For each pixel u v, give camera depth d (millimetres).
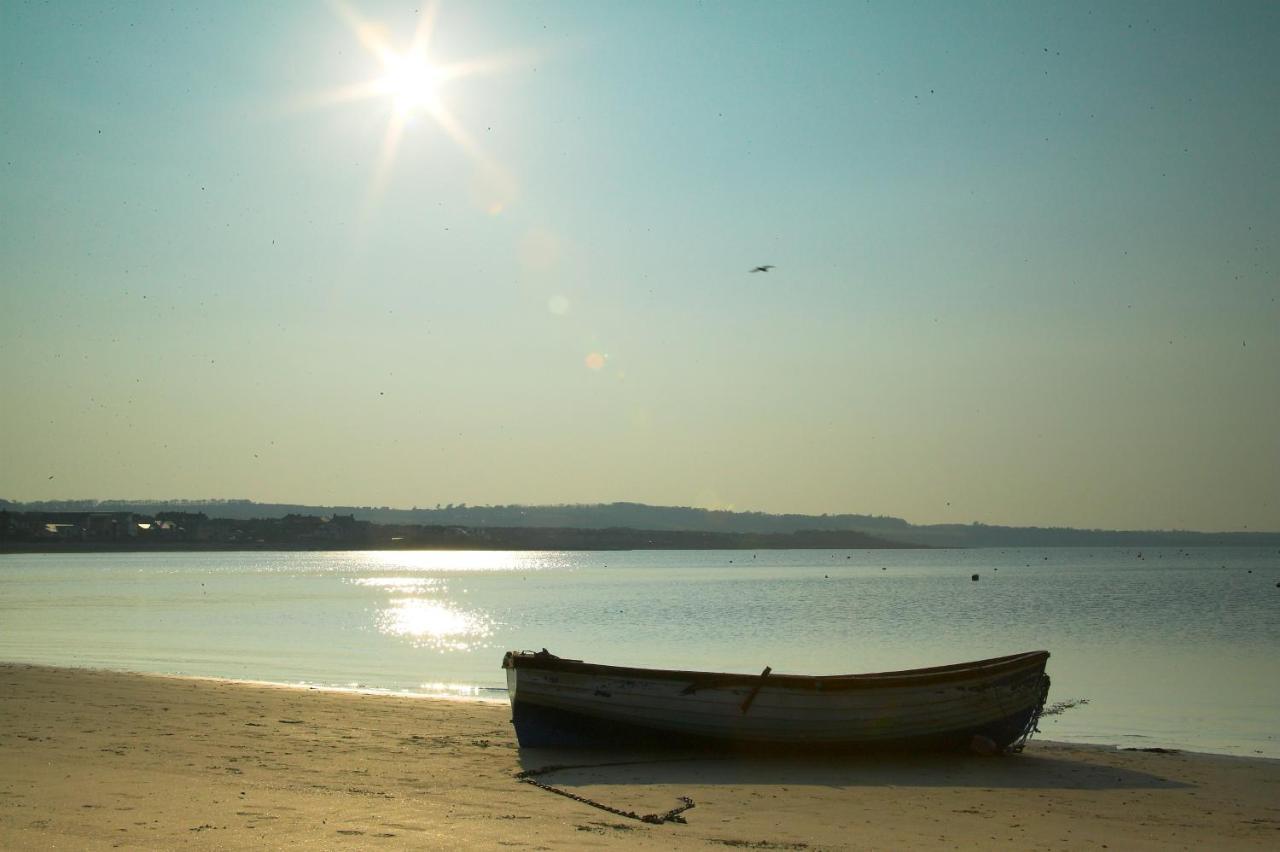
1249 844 13156
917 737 19375
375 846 10859
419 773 15906
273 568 179375
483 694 29172
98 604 76375
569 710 18828
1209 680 34594
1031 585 111812
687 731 18844
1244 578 130125
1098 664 39312
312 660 38844
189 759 16422
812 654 42688
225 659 39000
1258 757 20875
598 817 13125
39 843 10453
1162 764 19219
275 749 17750
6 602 78750
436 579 134250
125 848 10359
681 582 125750
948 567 192375
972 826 13789
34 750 16750
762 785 16250
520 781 15539
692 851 11500
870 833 13086
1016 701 20109
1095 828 13906
